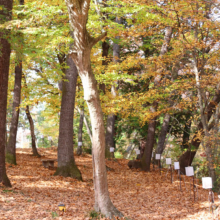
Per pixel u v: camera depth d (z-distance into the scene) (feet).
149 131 54.49
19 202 22.53
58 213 21.52
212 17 34.53
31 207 21.80
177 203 30.32
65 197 27.86
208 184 25.43
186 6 33.01
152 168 58.23
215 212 25.31
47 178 35.81
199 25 37.24
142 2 30.83
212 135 38.27
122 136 89.71
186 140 65.77
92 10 33.04
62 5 30.63
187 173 31.22
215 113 48.96
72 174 38.60
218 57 37.83
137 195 33.63
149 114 45.44
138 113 47.37
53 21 33.88
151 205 28.91
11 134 45.91
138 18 33.50
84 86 21.09
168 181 44.47
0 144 26.58
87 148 92.07
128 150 102.89
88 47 20.20
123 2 31.19
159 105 50.26
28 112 62.23
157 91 44.78
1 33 25.91
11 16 28.99
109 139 67.97
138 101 44.21
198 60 40.37
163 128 58.95
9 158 45.01
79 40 19.79
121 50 68.44
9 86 57.67
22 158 56.08
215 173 40.37
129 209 26.55
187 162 57.26
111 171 51.19
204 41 37.04
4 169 27.04
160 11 33.47
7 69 26.86
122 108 47.42
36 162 52.29
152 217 24.32
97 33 36.22
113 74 41.32
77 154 70.54
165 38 45.75
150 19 34.47
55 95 49.57
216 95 44.70
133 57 42.73
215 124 45.14
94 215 21.35
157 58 41.39
